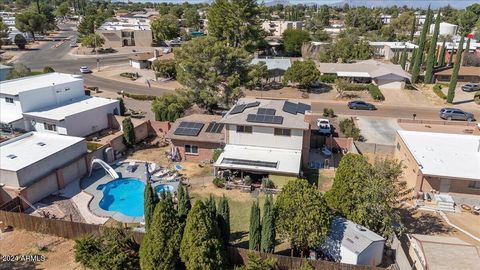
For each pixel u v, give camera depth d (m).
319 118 60.31
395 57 101.81
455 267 23.88
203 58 58.00
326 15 195.75
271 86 80.12
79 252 25.22
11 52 117.25
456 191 36.44
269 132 40.50
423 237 28.11
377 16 186.00
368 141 51.97
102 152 43.72
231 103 56.81
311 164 43.84
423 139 43.16
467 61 92.62
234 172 40.19
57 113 48.66
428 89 79.75
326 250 26.97
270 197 25.48
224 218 26.02
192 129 45.09
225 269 24.94
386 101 71.56
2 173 33.78
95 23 149.75
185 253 23.88
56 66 99.31
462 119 61.59
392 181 29.23
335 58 102.81
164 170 42.47
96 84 82.31
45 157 36.38
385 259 27.92
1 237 29.91
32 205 34.44
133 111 62.94
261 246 26.36
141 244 25.53
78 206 35.16
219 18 100.31
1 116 49.00
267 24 154.25
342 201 29.02
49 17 168.75
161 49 122.38
